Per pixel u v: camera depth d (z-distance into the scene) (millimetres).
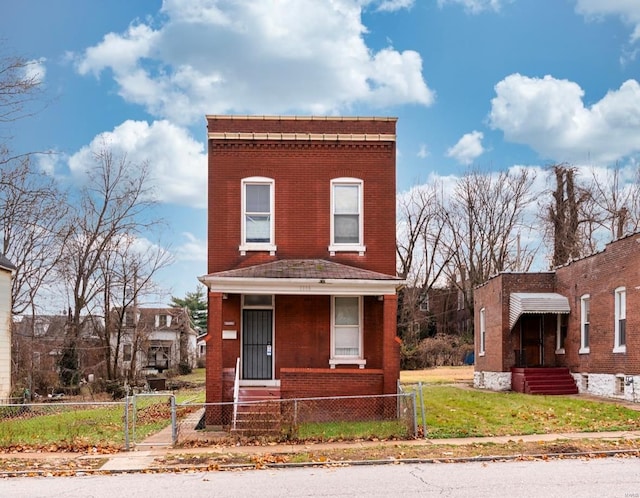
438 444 14266
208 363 17484
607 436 15195
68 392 37062
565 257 47125
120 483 11016
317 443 14617
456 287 59969
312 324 19641
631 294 21875
